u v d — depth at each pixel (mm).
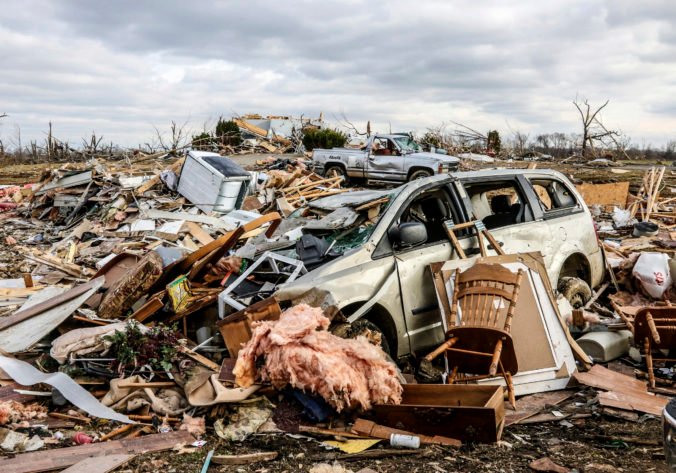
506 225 7047
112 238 12992
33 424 4910
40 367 5539
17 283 9430
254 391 5016
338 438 4680
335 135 32094
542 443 4711
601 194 17719
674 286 8031
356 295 5645
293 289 5551
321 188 18250
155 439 4629
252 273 6227
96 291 6629
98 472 4113
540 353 5738
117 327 5684
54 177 16969
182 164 16234
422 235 5984
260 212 15391
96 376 5395
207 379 5152
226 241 6586
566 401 5523
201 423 4863
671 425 3580
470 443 4629
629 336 6605
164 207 14852
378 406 4879
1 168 31953
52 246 13383
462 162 26703
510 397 5355
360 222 6578
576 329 6750
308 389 4914
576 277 7812
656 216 16141
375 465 4312
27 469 4148
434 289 6230
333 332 5418
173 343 5645
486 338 5352
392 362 5422
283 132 39406
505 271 5852
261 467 4281
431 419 4727
